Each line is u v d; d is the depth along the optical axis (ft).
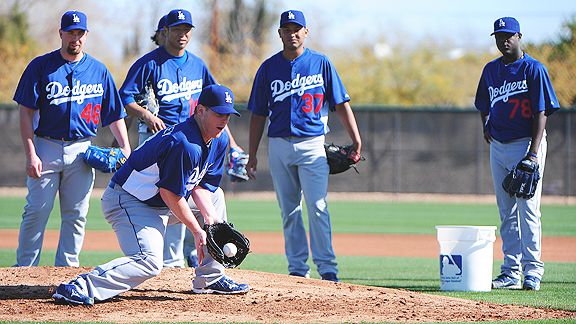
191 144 59.11
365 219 189.67
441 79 329.52
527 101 82.02
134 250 62.39
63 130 79.92
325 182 85.56
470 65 345.10
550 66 264.31
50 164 80.12
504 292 80.23
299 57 85.15
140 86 83.66
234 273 79.10
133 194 62.13
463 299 71.00
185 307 63.93
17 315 59.88
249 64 283.18
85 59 81.05
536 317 62.54
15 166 248.11
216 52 278.46
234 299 67.46
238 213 200.03
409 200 248.52
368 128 248.52
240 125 245.45
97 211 204.44
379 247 136.05
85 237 145.18
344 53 336.08
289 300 67.41
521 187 80.48
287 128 84.74
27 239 81.35
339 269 105.40
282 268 104.99
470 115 245.65
